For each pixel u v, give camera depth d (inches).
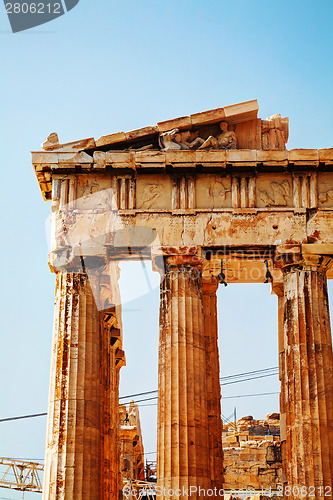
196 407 1631.4
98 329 1690.5
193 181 1723.7
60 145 1724.9
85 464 1604.3
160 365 1662.2
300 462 1598.2
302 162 1706.4
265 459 2746.1
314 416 1614.2
